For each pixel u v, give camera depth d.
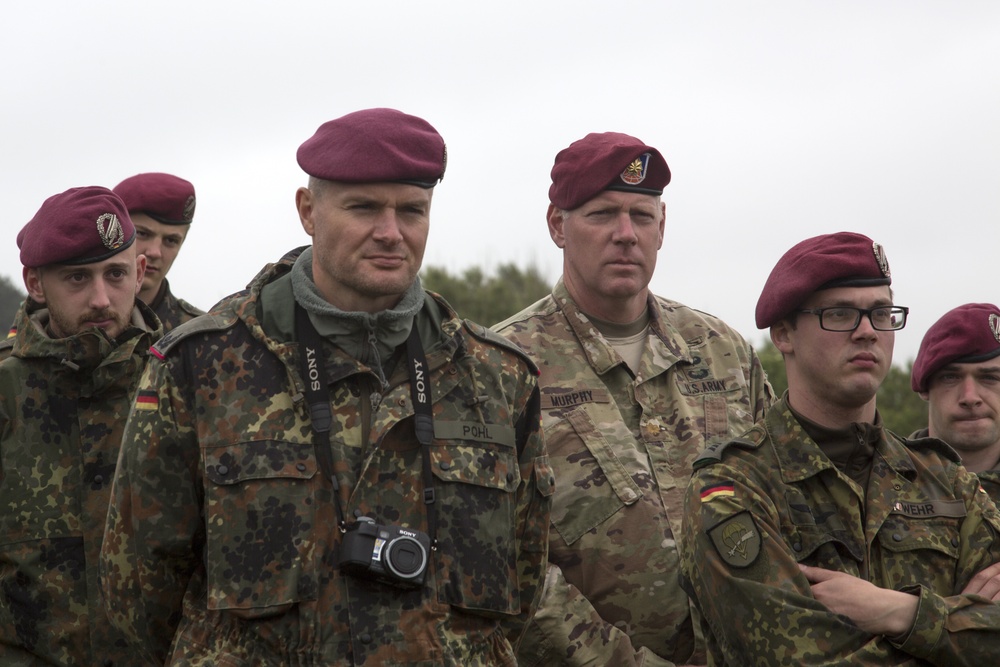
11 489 4.40
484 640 3.41
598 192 4.69
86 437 4.48
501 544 3.45
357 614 3.21
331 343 3.42
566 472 4.45
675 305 5.06
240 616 3.20
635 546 4.36
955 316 4.93
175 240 5.87
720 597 3.55
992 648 3.43
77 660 4.34
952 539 3.71
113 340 4.56
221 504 3.24
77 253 4.47
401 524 3.32
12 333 4.76
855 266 3.73
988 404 4.89
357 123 3.42
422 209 3.46
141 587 3.38
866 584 3.49
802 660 3.39
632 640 4.30
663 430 4.62
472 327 3.65
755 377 4.95
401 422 3.39
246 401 3.33
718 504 3.63
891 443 3.84
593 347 4.71
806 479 3.70
